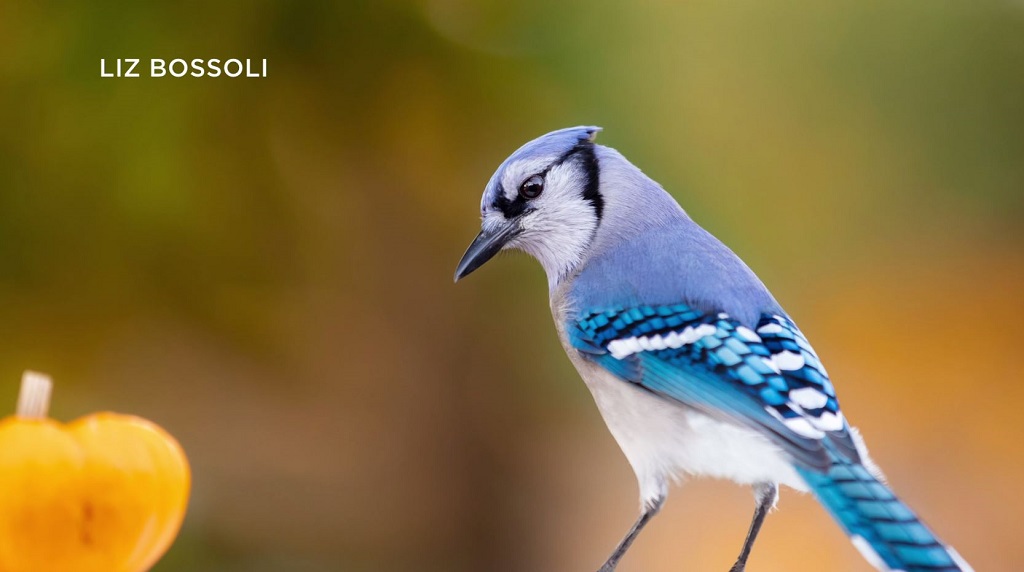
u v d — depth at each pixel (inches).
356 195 207.2
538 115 205.2
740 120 206.7
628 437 192.1
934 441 260.1
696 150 205.3
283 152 205.5
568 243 193.8
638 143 204.4
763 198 207.5
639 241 193.3
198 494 208.4
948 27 219.3
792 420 190.4
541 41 204.8
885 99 216.2
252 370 207.9
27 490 161.8
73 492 163.9
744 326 191.5
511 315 208.4
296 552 209.2
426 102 205.6
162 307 205.0
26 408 172.6
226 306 206.1
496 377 209.0
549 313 207.8
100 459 166.6
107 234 203.3
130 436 172.2
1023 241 247.8
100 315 204.4
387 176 207.0
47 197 202.7
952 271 250.4
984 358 265.1
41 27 202.2
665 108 205.0
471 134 205.8
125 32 202.5
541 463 210.1
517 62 205.0
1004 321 262.5
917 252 241.0
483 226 194.1
